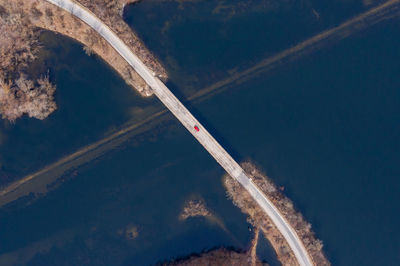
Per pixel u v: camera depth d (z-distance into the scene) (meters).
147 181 82.25
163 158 82.25
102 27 80.69
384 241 80.50
